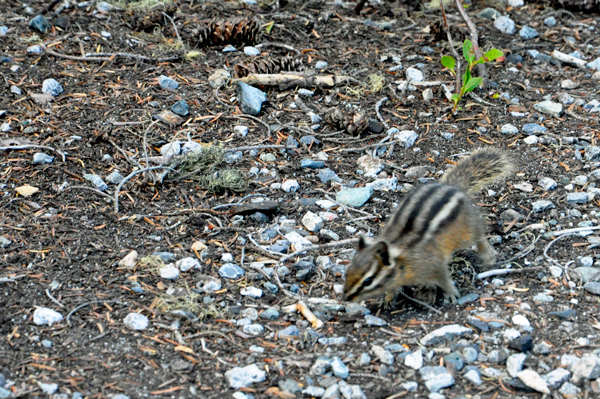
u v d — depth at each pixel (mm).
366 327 9086
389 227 9562
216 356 8469
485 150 11680
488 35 17391
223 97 14570
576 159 13031
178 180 12258
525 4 19250
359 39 17094
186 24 17188
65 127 13281
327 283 9961
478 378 8156
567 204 11781
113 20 17000
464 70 15680
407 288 9938
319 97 14883
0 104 13742
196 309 9250
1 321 8812
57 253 10219
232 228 11039
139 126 13492
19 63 15016
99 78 14844
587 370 8094
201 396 7840
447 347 8688
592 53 16812
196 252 10469
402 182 12430
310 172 12656
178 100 14344
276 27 17438
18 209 11164
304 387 8023
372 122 14008
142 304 9305
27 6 17281
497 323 9078
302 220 11281
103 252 10312
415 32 17547
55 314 8914
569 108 14641
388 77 15531
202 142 13211
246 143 13266
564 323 9070
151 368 8211
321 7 18578
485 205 11875
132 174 11883
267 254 10484
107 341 8602
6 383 7840
